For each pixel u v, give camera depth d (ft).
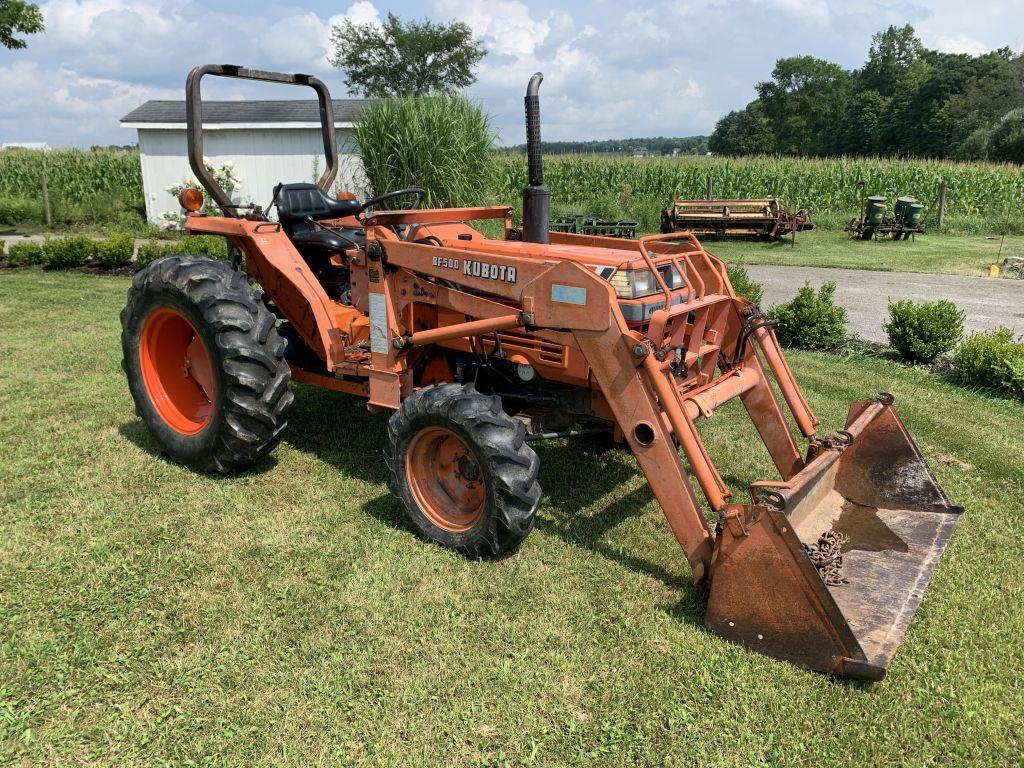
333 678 8.45
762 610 8.81
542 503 13.01
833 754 7.51
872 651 8.41
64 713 7.93
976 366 20.08
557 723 7.89
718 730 7.79
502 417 10.61
